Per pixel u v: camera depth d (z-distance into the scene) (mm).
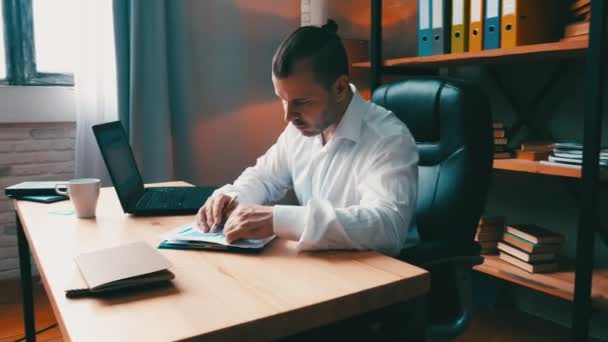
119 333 636
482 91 1375
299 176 1406
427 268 1227
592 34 1578
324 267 874
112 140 1427
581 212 1655
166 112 2641
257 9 3021
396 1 2832
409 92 1473
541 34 1947
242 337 665
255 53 3041
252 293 759
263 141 3115
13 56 2561
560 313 2299
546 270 2039
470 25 2068
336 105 1148
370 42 2596
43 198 1468
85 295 757
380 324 822
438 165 1379
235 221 1009
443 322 1220
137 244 913
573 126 2127
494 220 2238
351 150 1250
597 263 2117
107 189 1634
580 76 2084
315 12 3055
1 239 2613
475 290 2504
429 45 2227
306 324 716
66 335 656
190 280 817
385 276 829
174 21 2729
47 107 2604
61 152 2697
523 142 2148
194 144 2885
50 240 1062
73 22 2477
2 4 2520
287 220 977
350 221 960
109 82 2557
